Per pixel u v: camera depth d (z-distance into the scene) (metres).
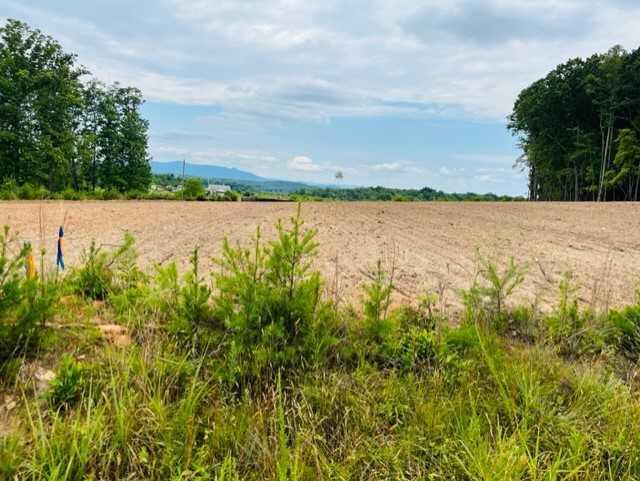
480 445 2.35
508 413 2.73
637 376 3.40
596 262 8.31
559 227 15.08
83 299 3.85
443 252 9.01
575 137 60.56
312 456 2.39
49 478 1.93
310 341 3.19
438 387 2.97
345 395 2.84
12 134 36.69
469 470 2.29
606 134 59.72
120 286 4.06
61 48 40.41
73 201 27.52
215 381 2.87
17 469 1.99
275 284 3.35
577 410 2.80
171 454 2.25
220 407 2.68
